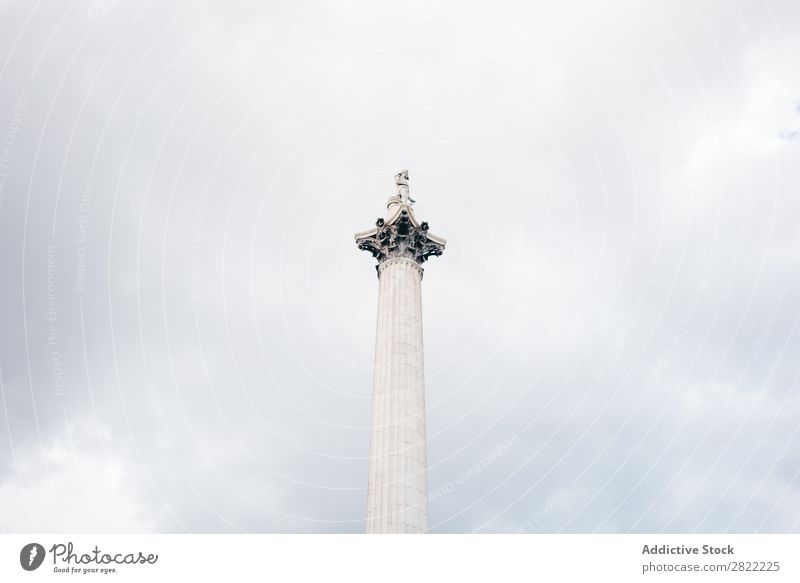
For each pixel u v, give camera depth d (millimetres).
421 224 32719
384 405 26922
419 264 32250
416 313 30078
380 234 32469
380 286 31188
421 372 28453
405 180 35250
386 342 28781
